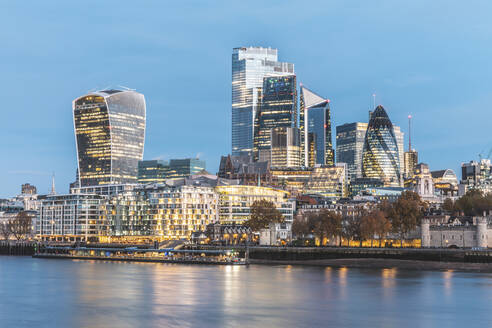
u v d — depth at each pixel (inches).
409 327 6309.1
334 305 7564.0
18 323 6569.9
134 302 7854.3
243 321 6560.0
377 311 7165.4
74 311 7239.2
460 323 6501.0
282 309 7293.3
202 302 7815.0
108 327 6323.8
